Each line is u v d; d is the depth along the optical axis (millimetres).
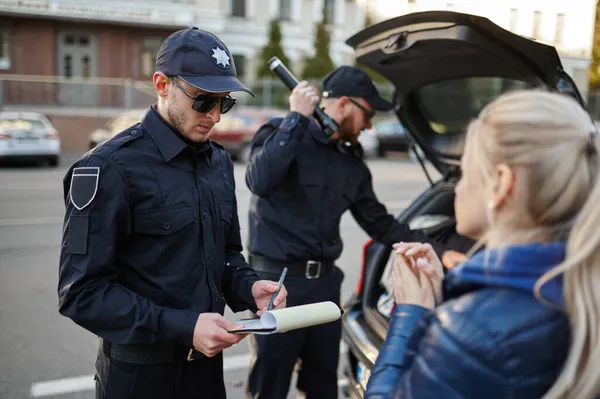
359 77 2570
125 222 1658
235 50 25859
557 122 1034
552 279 1008
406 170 14016
